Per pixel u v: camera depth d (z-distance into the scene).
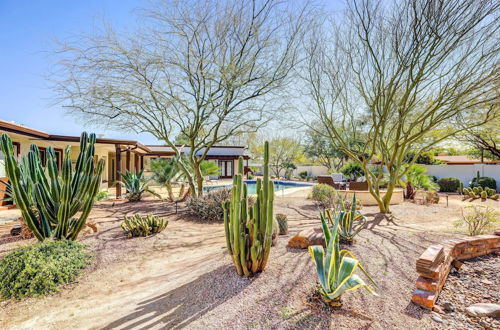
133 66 8.79
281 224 5.72
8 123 8.96
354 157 8.73
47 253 4.04
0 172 9.30
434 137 10.48
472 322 2.35
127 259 4.65
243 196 3.32
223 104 10.21
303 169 33.41
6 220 7.58
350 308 2.52
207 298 2.88
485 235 4.51
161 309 2.81
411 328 2.26
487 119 7.54
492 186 15.50
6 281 3.43
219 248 5.06
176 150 11.34
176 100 9.73
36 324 2.78
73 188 5.05
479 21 5.92
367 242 4.54
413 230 5.71
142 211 9.14
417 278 3.09
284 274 3.26
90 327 2.63
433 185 13.54
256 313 2.49
